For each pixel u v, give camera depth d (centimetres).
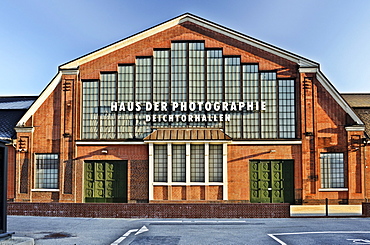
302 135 2780
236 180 2775
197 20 2895
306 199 2741
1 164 1470
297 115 2808
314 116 2789
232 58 2877
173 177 2780
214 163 2783
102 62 2906
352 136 2772
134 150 2831
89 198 2834
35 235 1708
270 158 2786
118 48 2909
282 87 2841
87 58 2900
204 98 2856
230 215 2206
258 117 2833
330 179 2781
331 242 1562
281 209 2220
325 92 2806
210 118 2833
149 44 2897
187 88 2864
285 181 2781
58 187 2858
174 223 2028
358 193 2748
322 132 2788
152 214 2217
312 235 1700
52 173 2884
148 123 2858
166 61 2892
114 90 2894
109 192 2831
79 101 2889
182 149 2798
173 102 2847
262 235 1700
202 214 2209
